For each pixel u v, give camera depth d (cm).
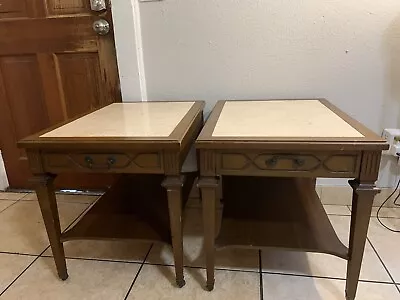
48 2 155
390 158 156
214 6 144
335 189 165
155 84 159
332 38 143
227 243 112
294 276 123
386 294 113
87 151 104
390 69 143
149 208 136
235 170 100
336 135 95
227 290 117
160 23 149
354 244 103
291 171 98
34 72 169
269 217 126
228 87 155
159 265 132
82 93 168
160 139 98
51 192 114
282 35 145
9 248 146
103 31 154
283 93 153
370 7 137
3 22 161
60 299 117
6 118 181
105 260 136
